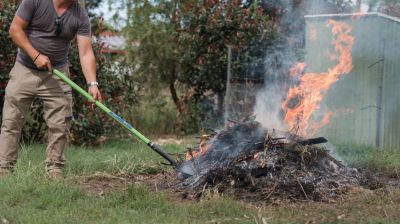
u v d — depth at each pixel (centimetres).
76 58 920
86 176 614
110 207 471
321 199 513
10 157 599
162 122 1318
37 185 529
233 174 530
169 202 485
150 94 1353
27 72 588
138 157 711
